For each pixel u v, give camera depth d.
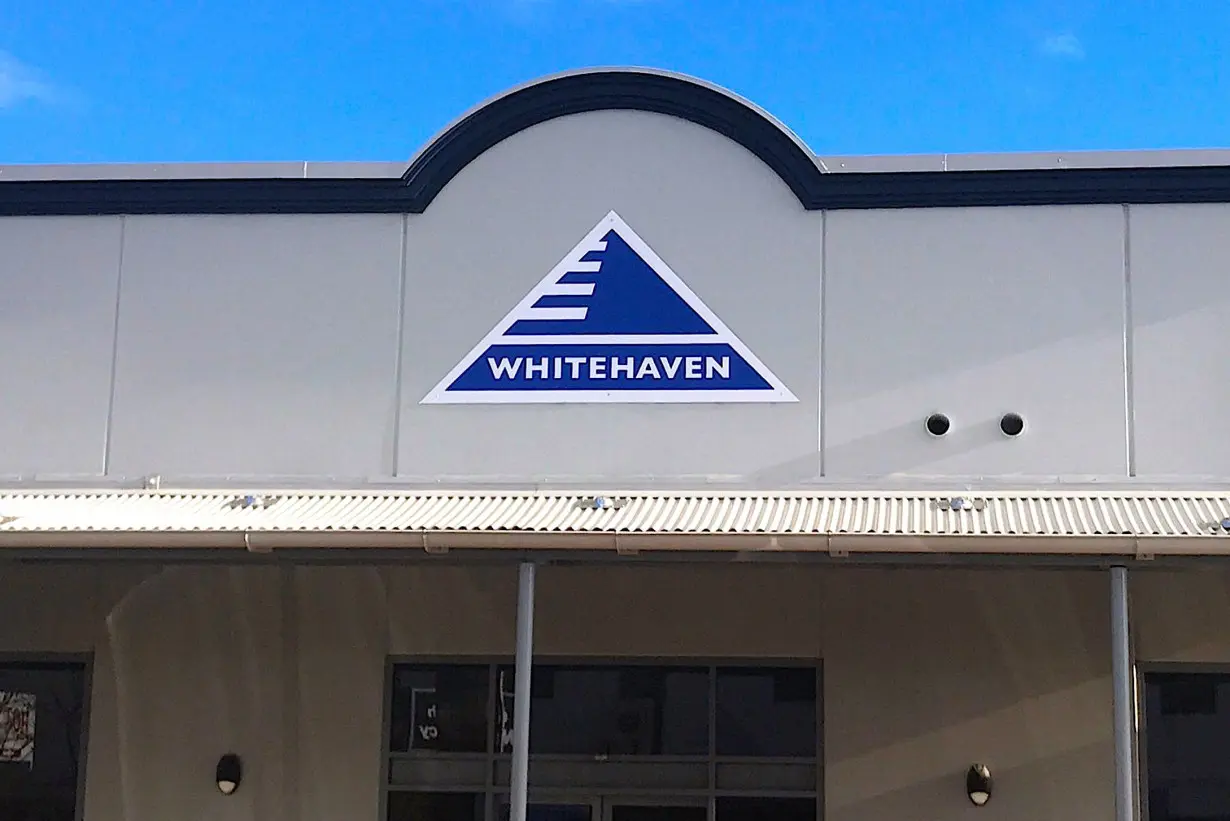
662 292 12.37
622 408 12.25
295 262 12.72
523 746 9.84
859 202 12.27
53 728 12.70
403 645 12.43
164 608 12.67
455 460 12.30
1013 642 11.88
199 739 12.45
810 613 12.14
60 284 12.89
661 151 12.55
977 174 12.12
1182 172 11.95
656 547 9.88
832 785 11.88
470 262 12.57
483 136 12.68
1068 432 11.80
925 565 9.88
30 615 12.76
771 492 11.80
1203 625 11.70
